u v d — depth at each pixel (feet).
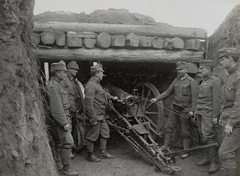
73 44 17.88
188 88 17.38
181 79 17.65
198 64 20.40
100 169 15.66
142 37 18.65
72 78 17.65
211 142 14.96
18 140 9.63
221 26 17.72
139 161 17.26
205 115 15.25
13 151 9.29
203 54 19.71
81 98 18.03
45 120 13.65
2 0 10.87
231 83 12.51
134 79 23.39
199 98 15.74
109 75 23.27
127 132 17.28
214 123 14.71
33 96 11.58
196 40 19.24
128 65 22.07
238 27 15.49
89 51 18.29
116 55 18.53
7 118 9.71
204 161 16.16
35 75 12.94
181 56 19.21
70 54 18.06
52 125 13.73
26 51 12.53
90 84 16.72
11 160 9.20
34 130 10.81
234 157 11.81
